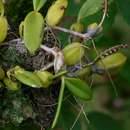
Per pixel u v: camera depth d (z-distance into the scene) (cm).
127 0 252
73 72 222
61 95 218
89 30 223
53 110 228
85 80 225
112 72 226
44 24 224
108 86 267
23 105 226
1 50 224
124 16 253
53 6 223
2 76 222
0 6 222
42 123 229
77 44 221
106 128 255
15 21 230
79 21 227
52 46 225
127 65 265
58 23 223
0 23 221
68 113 242
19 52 224
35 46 219
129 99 313
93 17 238
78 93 219
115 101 326
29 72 220
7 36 225
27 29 220
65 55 221
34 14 220
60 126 245
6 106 226
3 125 230
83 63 223
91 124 253
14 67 222
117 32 333
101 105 337
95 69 224
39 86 218
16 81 222
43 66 223
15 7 231
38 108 227
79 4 245
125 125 288
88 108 278
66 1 223
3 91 225
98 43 252
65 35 227
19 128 238
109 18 252
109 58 224
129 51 265
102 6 227
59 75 219
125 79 265
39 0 221
